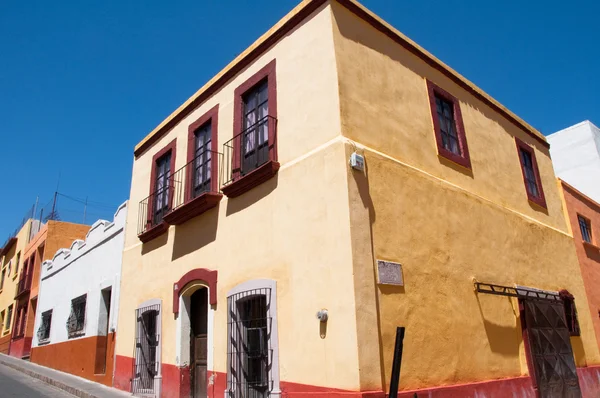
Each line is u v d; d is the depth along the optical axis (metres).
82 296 15.64
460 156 9.87
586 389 10.88
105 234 14.73
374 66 8.42
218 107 10.23
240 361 7.94
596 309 13.16
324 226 6.96
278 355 7.16
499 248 9.86
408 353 6.81
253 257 8.12
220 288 8.73
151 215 11.85
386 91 8.47
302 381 6.68
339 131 7.22
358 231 6.68
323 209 7.05
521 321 9.66
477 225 9.44
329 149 7.21
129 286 12.20
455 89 10.60
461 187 9.44
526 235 11.07
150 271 11.31
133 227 12.74
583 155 18.36
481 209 9.76
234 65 9.87
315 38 8.15
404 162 8.20
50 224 22.92
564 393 9.93
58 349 16.89
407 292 7.16
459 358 7.72
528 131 13.22
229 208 9.00
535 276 10.81
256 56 9.44
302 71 8.21
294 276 7.22
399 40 9.27
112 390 11.38
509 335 9.18
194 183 10.50
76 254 17.27
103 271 14.33
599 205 15.73
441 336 7.53
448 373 7.39
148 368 10.62
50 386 13.09
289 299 7.21
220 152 9.79
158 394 9.75
